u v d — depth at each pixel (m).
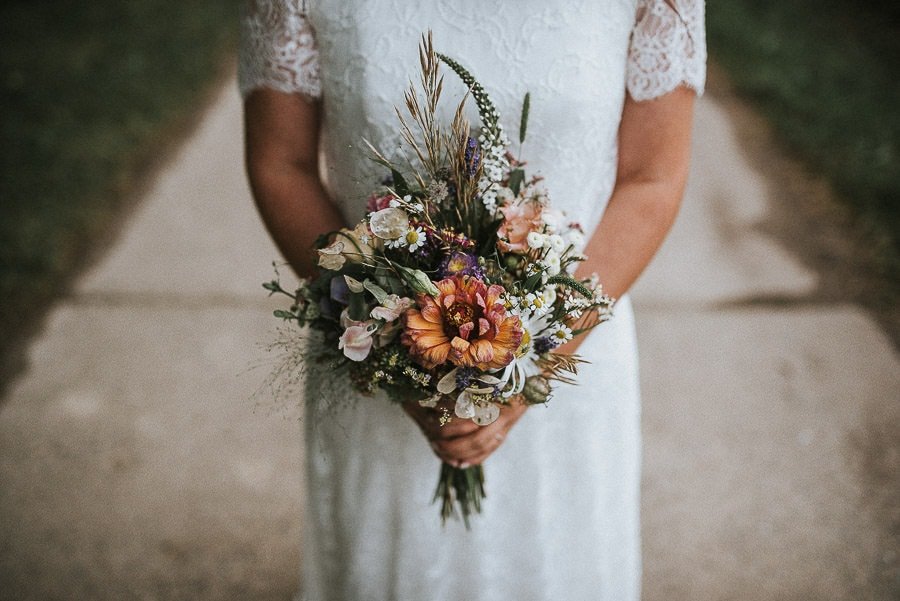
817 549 2.48
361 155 1.39
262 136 1.46
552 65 1.31
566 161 1.39
